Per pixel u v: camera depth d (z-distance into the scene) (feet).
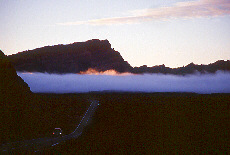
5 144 147.54
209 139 218.79
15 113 191.83
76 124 262.06
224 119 346.74
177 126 280.10
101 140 180.34
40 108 248.93
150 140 194.18
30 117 207.21
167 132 239.09
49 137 185.06
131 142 180.65
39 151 130.31
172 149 167.02
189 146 182.29
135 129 245.04
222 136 237.25
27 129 190.08
